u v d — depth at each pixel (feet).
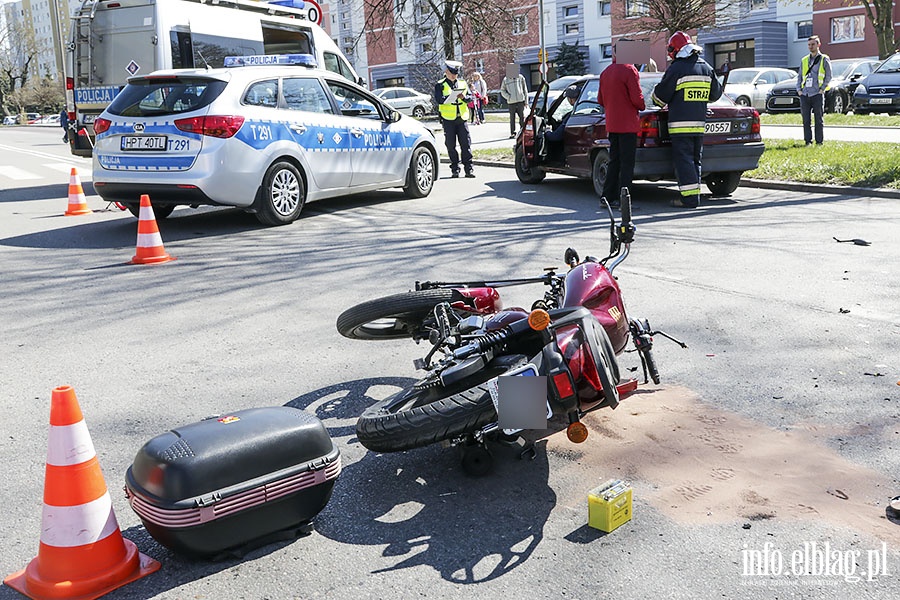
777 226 29.12
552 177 46.65
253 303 21.66
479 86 95.45
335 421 14.38
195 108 30.73
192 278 24.54
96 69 43.19
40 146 93.71
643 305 20.16
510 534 10.73
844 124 65.00
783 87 91.56
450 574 9.91
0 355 18.24
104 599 9.59
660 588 9.50
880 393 14.56
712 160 34.83
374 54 191.42
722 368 16.01
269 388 15.87
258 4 47.34
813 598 9.26
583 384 11.28
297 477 10.46
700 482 11.86
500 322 12.25
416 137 39.45
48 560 9.73
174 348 18.37
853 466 12.12
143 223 26.58
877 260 23.59
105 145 31.86
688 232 28.68
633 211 33.63
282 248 28.45
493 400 10.84
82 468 9.78
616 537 10.57
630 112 33.73
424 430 10.94
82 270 26.03
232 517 10.05
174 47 41.81
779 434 13.20
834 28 145.07
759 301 20.13
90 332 19.70
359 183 36.47
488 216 33.73
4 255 28.76
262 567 10.16
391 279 23.48
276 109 32.76
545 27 169.68
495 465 12.61
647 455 12.71
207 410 14.92
